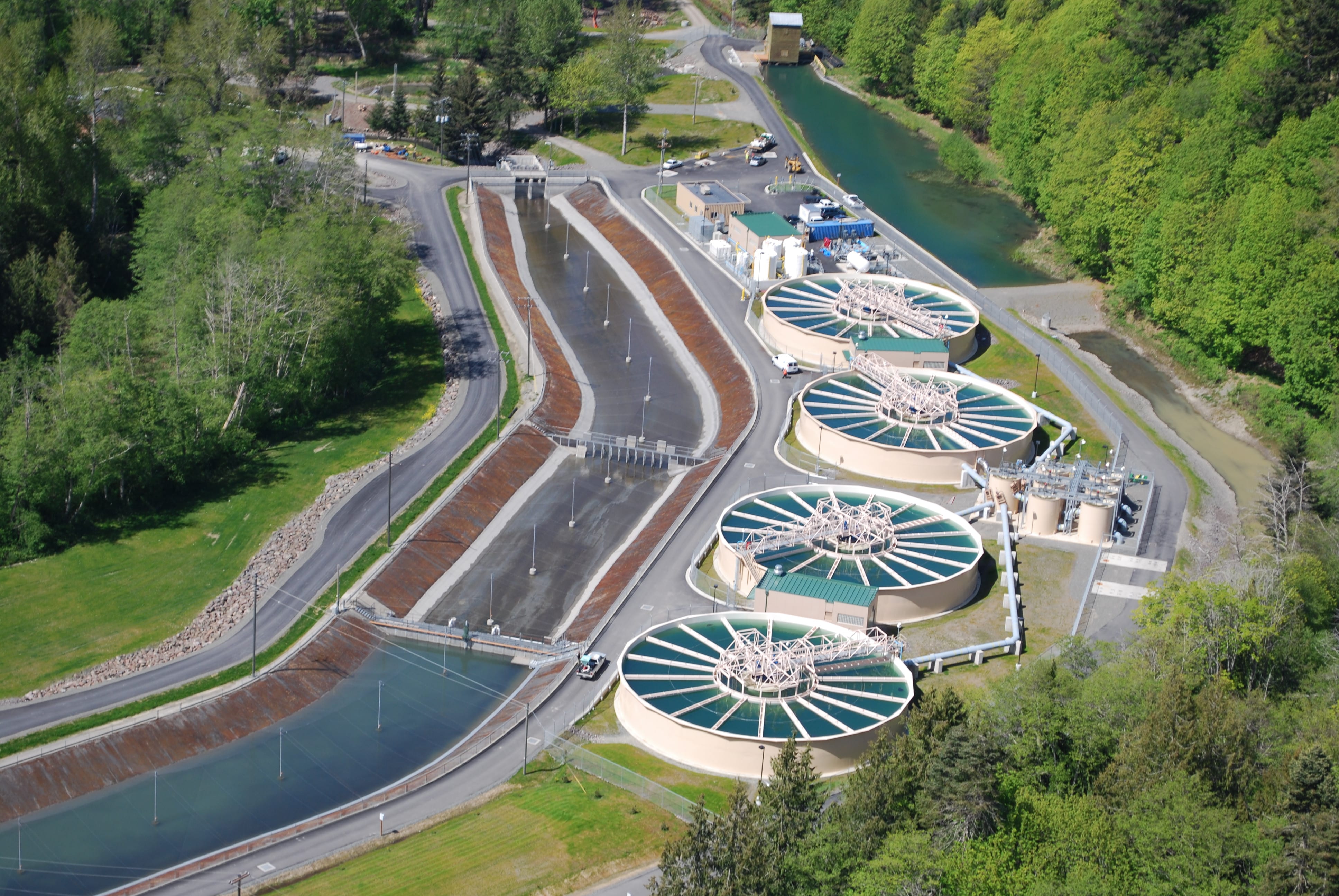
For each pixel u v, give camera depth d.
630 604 161.62
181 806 136.88
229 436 199.00
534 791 131.50
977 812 105.56
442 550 180.62
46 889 125.50
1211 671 132.50
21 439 177.62
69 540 179.75
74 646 159.00
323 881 119.38
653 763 134.25
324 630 163.38
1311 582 147.12
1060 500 171.75
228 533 182.75
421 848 123.44
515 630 167.38
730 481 187.25
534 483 198.50
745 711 136.62
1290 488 172.62
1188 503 180.62
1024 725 118.50
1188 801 104.06
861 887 100.38
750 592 161.25
